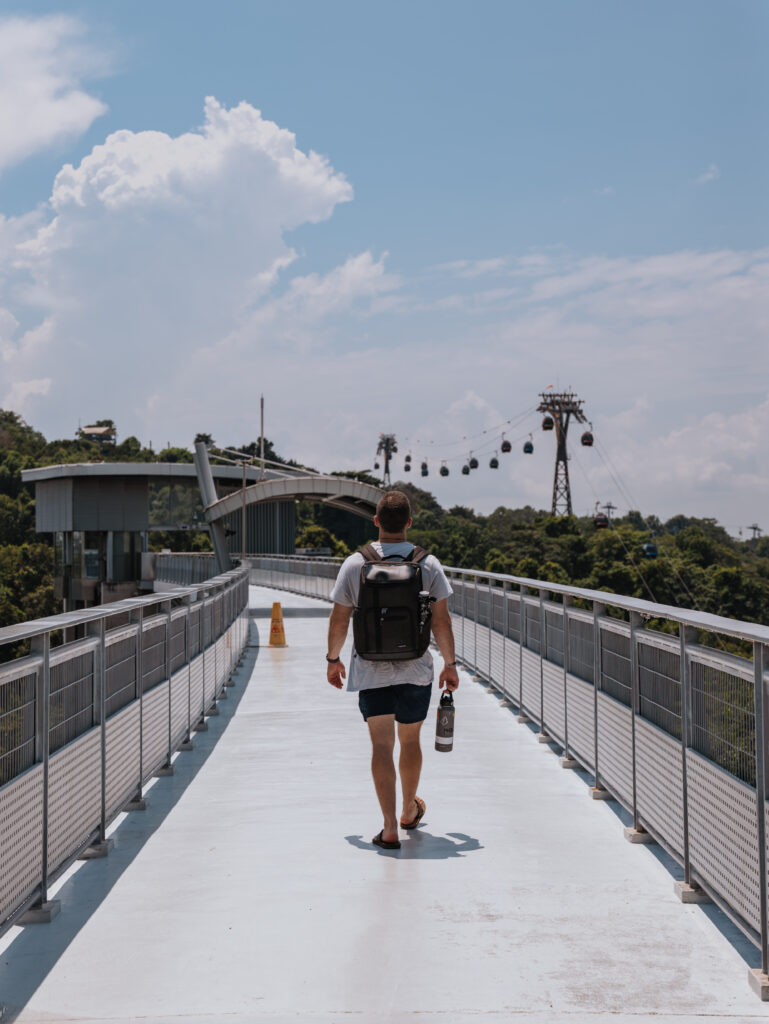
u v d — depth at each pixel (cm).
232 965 432
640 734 608
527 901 508
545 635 959
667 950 445
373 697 593
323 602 3984
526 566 13462
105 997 403
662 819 562
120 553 6775
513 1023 374
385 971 422
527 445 7900
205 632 1096
